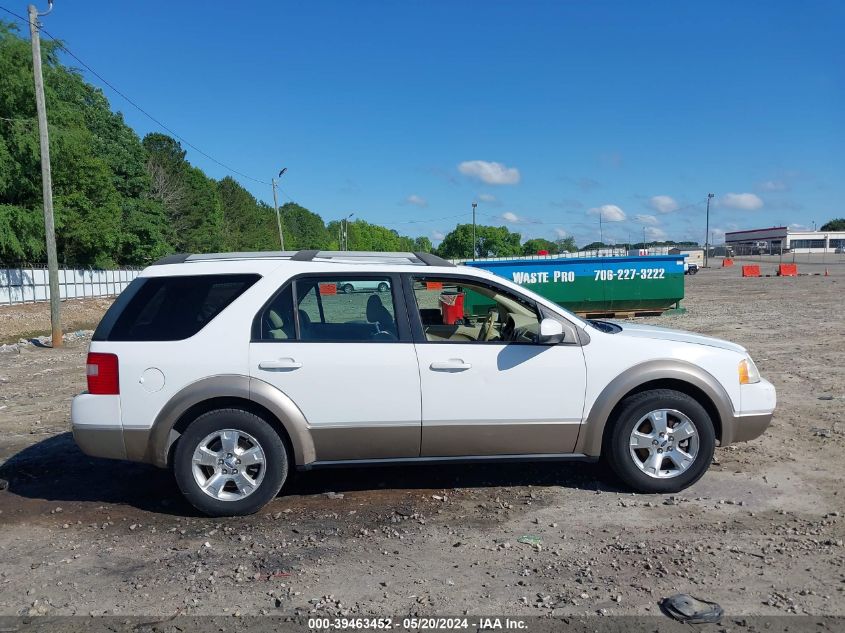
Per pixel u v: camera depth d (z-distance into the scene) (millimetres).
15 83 25906
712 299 26266
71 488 5629
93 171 37094
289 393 4863
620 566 4012
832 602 3561
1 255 30172
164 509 5117
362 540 4465
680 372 5109
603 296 19547
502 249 122688
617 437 5141
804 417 7414
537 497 5203
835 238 126750
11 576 4051
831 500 5008
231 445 4859
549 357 5059
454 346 5031
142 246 56188
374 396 4922
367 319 5105
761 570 3926
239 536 4566
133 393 4824
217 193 91625
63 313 28156
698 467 5156
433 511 4957
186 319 4961
